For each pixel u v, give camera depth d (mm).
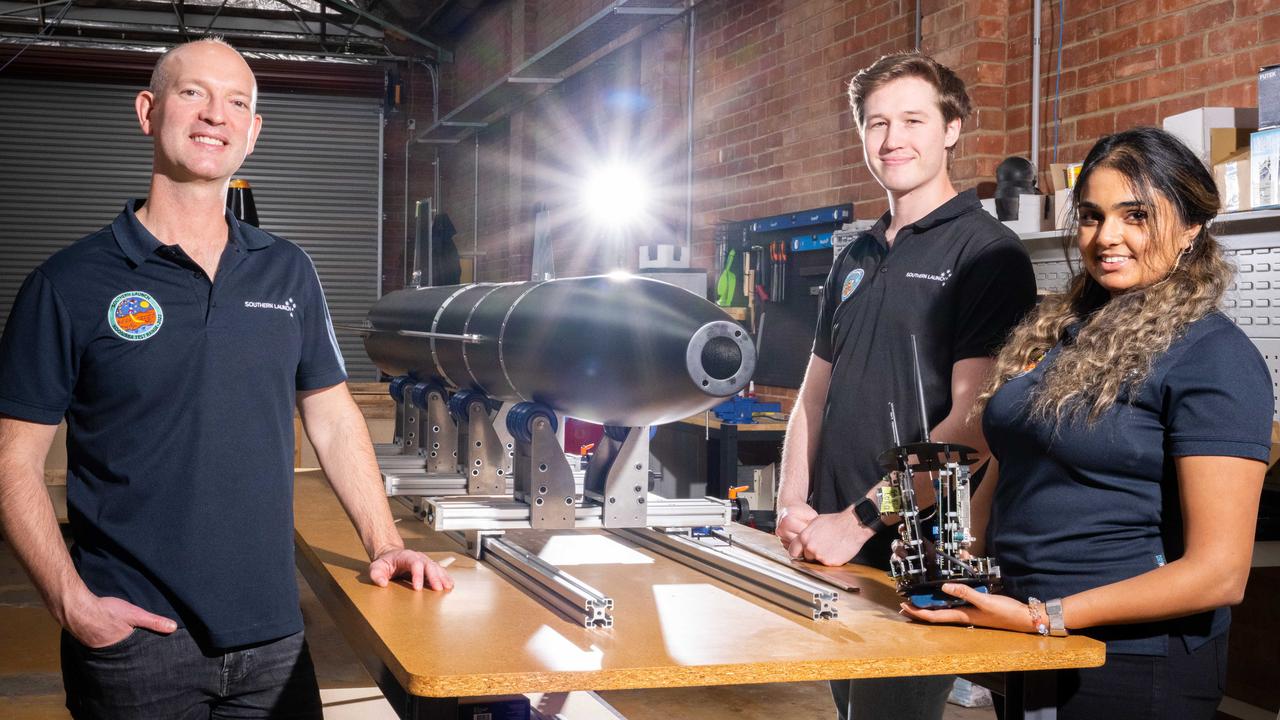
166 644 1641
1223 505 1396
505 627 1478
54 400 1614
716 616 1562
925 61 2012
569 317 1862
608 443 2053
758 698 3754
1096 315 1554
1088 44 3883
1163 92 3566
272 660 1728
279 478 1735
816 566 1919
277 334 1739
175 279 1655
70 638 1647
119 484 1627
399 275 11164
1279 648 3232
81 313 1606
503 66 9703
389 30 11023
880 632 1498
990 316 1887
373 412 6148
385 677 1482
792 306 5609
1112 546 1502
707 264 6457
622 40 7348
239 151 1683
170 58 1658
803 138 5488
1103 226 1527
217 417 1660
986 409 1662
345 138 10758
